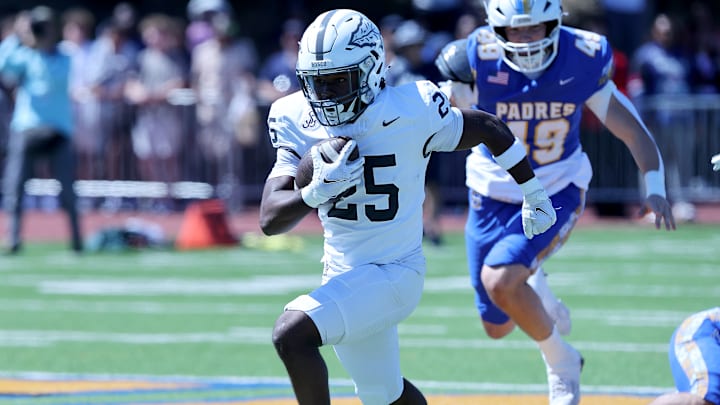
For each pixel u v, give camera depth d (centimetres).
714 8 8738
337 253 1880
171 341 3247
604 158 6150
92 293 4109
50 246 5409
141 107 6181
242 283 4309
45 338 3303
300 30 6228
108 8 9269
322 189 1711
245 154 6181
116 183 6275
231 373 2822
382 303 1816
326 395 1769
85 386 2670
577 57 2231
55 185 6575
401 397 1912
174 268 4722
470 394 2547
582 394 2530
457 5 6312
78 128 6238
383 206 1834
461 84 2305
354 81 1770
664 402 1648
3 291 4159
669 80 6153
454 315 3622
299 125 1838
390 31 4978
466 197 6391
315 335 1769
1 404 2466
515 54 2200
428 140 1839
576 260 4806
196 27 6381
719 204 6706
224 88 6128
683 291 4016
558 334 2261
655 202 2186
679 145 6159
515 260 2220
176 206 6300
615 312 3619
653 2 7781
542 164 2300
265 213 1777
